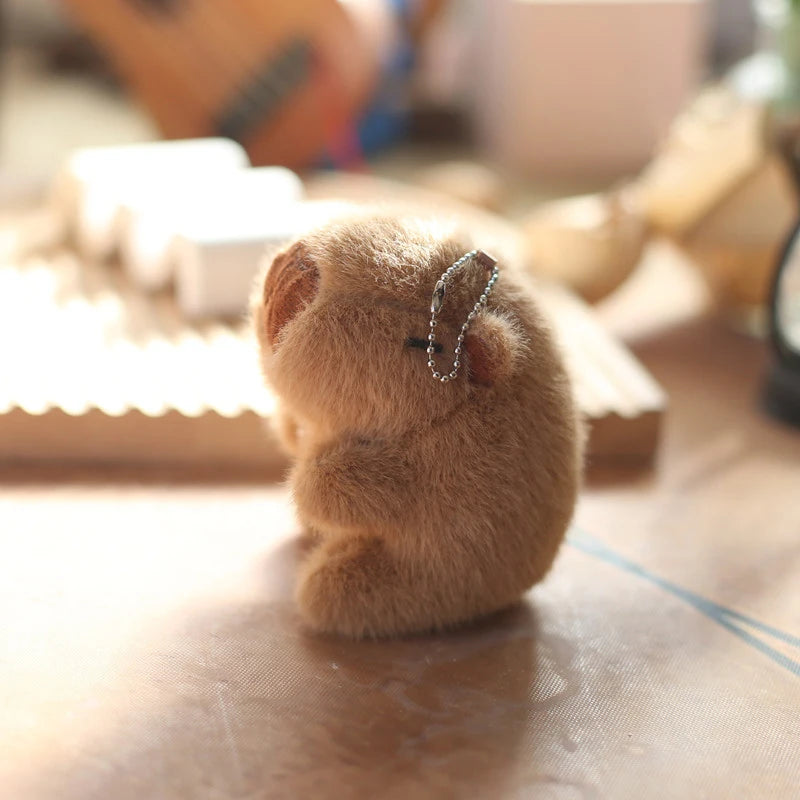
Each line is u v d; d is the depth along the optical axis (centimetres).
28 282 52
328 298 34
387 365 33
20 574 37
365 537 35
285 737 32
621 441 45
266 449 43
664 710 34
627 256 54
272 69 73
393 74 85
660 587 39
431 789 31
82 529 40
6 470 42
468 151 94
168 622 36
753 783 32
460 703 34
